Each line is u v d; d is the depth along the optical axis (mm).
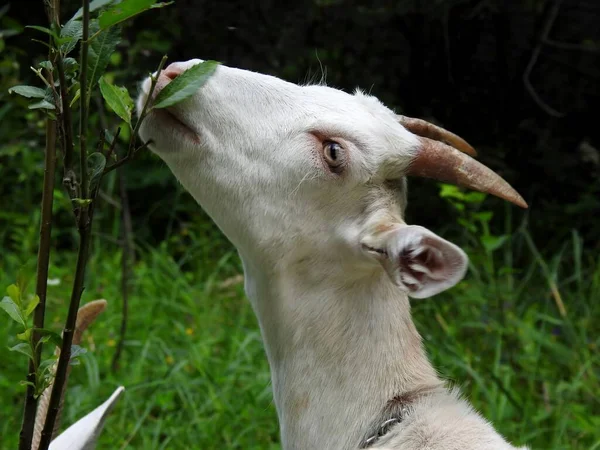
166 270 7773
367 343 3318
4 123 8664
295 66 8906
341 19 8977
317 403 3305
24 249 7641
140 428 5363
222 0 8930
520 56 9625
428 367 3422
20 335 2580
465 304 7234
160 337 6500
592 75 9766
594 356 6652
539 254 8234
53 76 2670
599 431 5375
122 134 6512
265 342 3461
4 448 5090
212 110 3340
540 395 6074
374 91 9078
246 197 3344
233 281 7688
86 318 3234
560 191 9578
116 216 8117
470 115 9711
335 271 3340
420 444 3117
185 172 3385
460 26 9445
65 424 5359
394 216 3295
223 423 5395
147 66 8641
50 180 2766
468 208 8719
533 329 6637
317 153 3312
